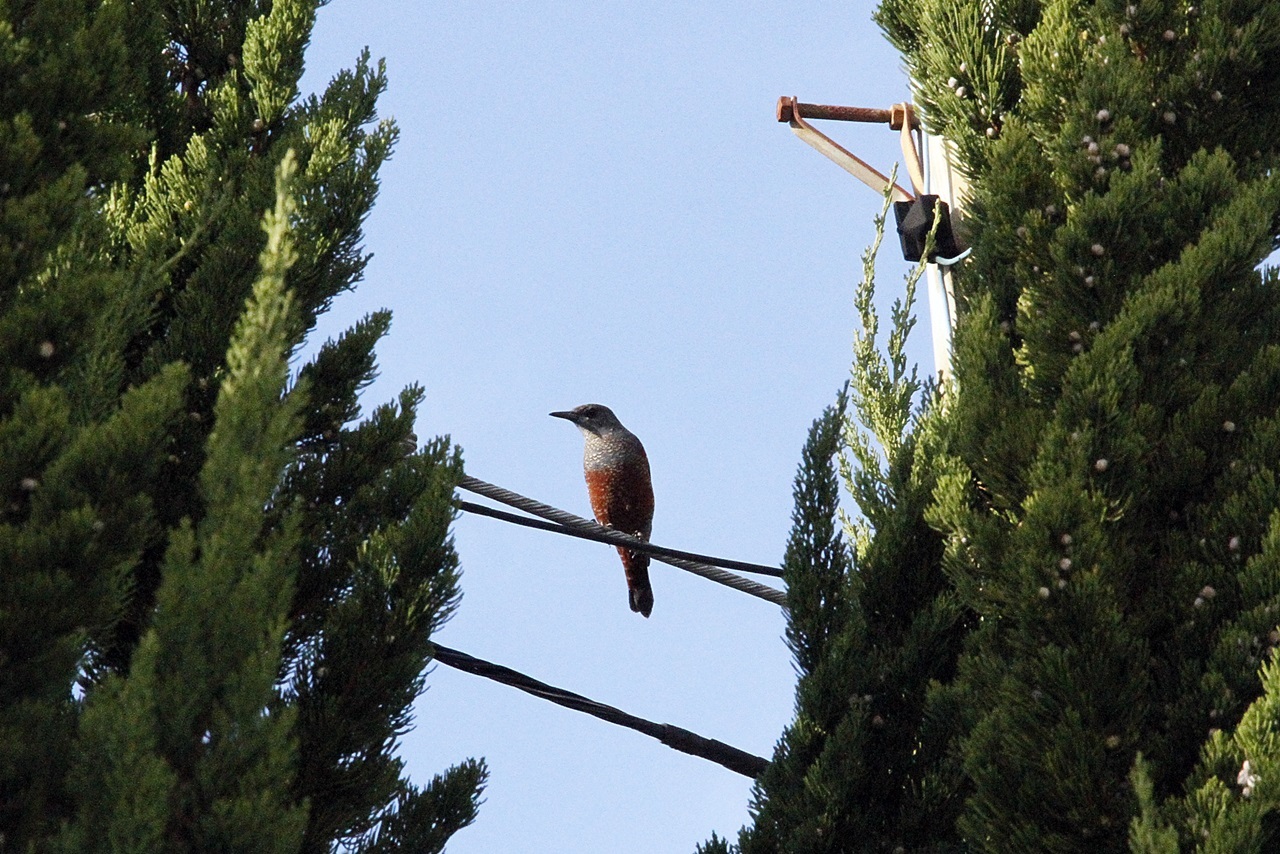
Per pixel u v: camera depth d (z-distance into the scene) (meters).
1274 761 8.23
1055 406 10.09
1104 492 9.58
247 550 7.39
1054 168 11.16
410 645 10.58
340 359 12.35
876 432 12.30
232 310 11.86
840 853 10.54
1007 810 8.98
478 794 11.37
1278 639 8.95
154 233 12.65
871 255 12.95
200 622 7.17
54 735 7.64
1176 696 9.17
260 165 12.67
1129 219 10.42
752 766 12.84
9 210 8.97
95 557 8.05
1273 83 11.34
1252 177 11.05
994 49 12.14
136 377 11.68
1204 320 10.08
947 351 13.43
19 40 9.98
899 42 12.78
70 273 9.30
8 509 8.28
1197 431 9.80
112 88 10.46
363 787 10.37
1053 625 9.20
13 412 8.58
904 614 11.45
